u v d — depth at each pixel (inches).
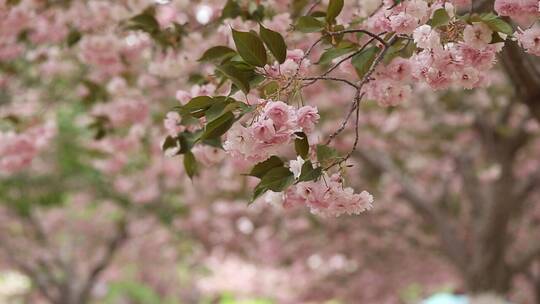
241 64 86.3
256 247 490.0
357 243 493.0
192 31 143.3
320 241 489.4
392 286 577.6
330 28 97.9
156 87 211.3
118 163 294.4
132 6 149.3
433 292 597.3
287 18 117.8
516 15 86.0
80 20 171.8
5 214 440.1
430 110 321.1
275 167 86.9
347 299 597.3
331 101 284.7
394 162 366.6
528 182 350.6
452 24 85.9
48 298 470.6
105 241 522.9
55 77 229.0
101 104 193.3
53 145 327.9
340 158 85.8
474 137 349.7
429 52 85.0
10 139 177.8
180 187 379.6
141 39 161.6
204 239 470.6
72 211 504.1
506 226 354.3
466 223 420.8
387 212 450.9
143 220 443.5
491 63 84.9
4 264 492.1
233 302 724.7
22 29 177.9
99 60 168.1
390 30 92.0
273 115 77.6
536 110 144.3
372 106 274.7
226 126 82.3
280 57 86.8
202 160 112.0
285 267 553.0
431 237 464.8
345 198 84.7
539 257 370.0
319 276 574.9
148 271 594.9
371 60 97.3
